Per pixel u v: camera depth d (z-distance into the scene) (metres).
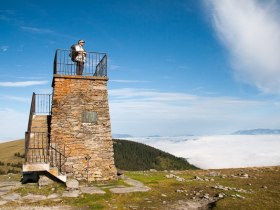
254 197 16.05
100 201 15.55
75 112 21.89
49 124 22.36
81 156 21.42
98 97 22.56
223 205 14.28
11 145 105.81
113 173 21.83
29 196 16.39
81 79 22.39
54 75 21.72
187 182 21.08
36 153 20.61
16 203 15.05
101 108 22.50
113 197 16.41
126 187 18.98
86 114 22.06
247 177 23.20
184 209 14.07
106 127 22.34
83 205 14.80
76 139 21.55
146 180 22.08
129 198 16.17
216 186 19.11
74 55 22.77
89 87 22.50
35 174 21.14
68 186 17.97
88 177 21.25
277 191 17.56
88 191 17.69
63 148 21.16
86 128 21.89
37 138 21.31
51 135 21.09
